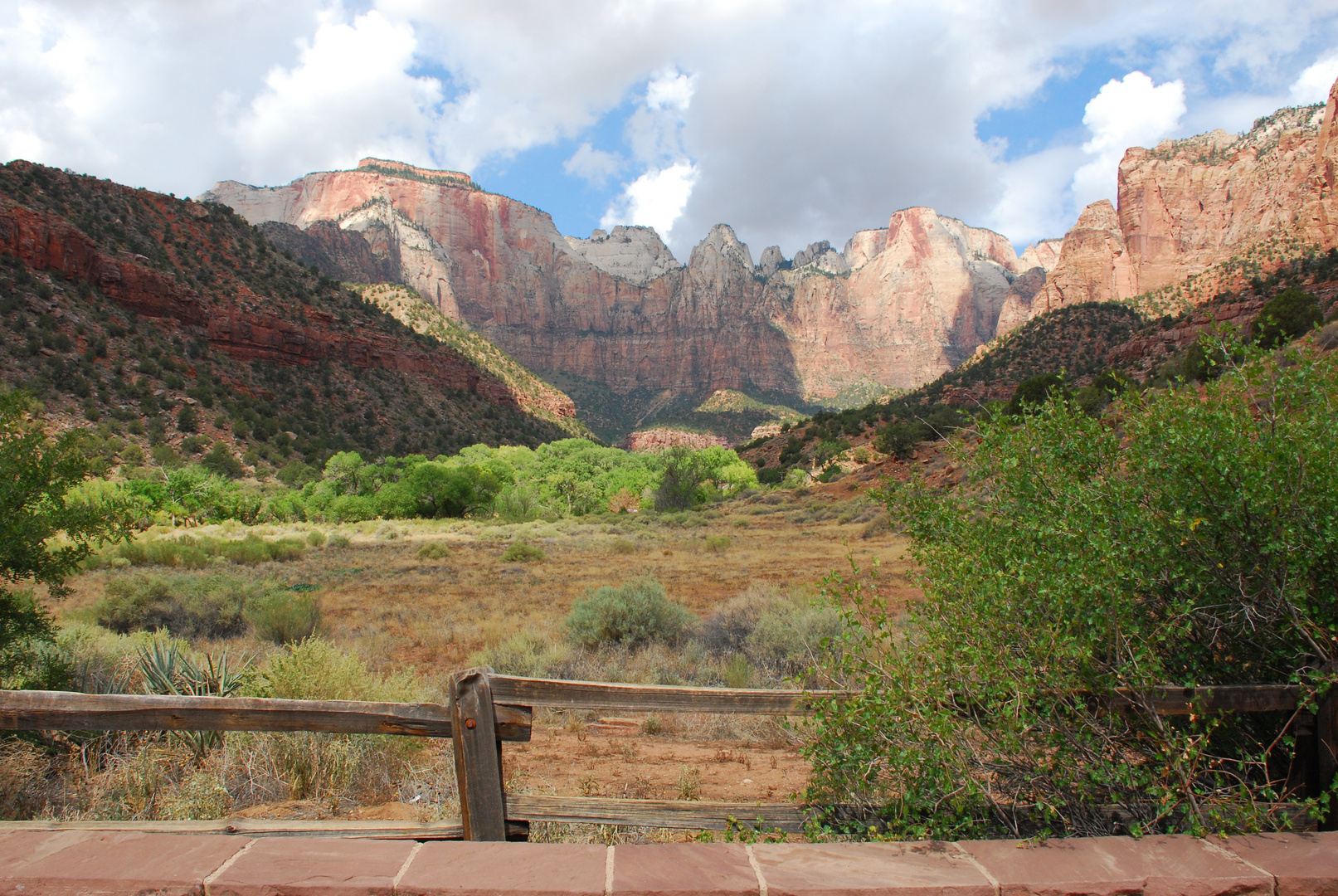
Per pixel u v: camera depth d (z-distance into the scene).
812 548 28.27
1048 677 2.92
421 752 5.51
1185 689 2.98
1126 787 3.02
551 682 2.97
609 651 10.80
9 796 4.38
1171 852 2.65
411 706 2.99
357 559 28.12
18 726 2.85
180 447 69.75
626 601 11.65
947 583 3.21
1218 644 3.37
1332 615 3.06
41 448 5.82
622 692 3.05
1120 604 2.93
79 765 5.00
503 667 9.93
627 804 3.10
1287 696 3.05
